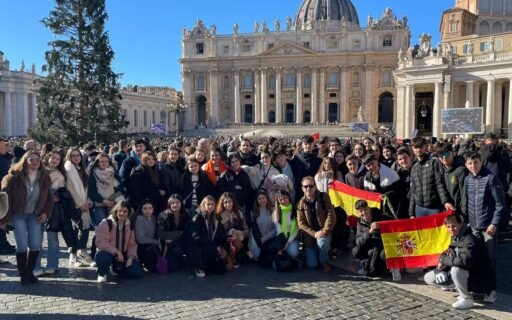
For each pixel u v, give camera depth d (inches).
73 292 369.4
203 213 427.2
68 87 1392.7
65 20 1355.8
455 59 1758.1
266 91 4060.0
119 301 349.1
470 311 327.6
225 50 4133.9
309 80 4023.1
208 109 4200.3
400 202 441.4
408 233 393.1
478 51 2066.9
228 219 442.0
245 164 554.3
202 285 388.5
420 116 2084.2
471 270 334.3
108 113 1439.5
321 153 583.5
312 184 434.0
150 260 424.2
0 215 353.4
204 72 4185.5
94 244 450.3
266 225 447.2
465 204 370.9
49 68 1370.6
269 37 4050.2
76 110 1419.8
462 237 338.3
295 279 404.2
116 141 1417.3
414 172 413.4
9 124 2544.3
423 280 396.8
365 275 408.8
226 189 472.7
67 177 428.1
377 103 3905.0
